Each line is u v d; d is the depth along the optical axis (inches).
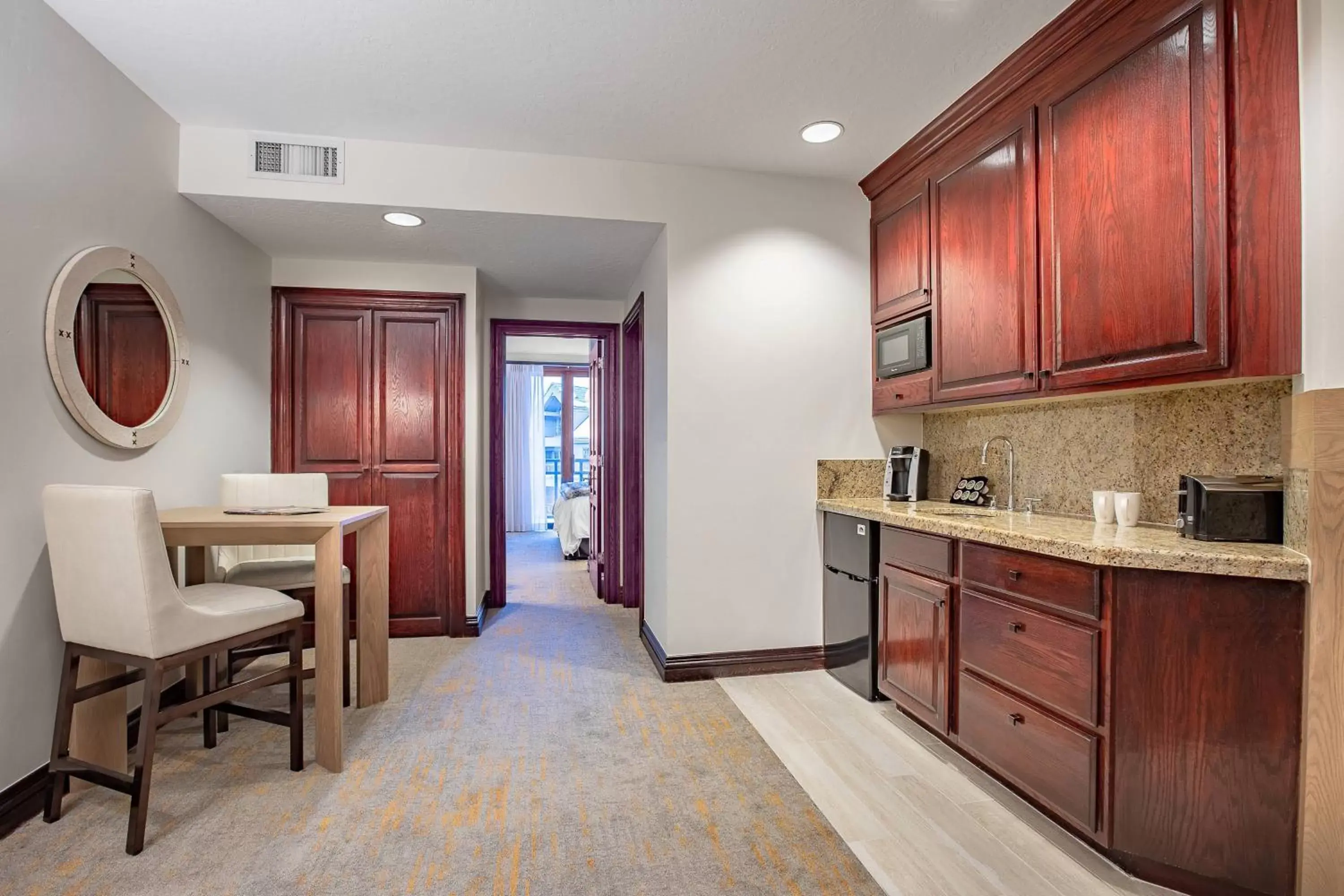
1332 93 57.2
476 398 151.1
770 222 123.0
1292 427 61.1
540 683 117.8
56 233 79.0
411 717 102.0
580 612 172.9
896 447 126.0
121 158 90.9
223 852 66.7
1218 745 59.0
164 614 70.0
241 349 128.5
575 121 103.0
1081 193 78.3
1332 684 55.2
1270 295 60.7
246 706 91.5
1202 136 64.1
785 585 123.9
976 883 62.4
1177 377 67.7
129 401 93.0
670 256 119.2
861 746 92.0
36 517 76.1
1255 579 57.6
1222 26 62.3
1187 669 60.0
